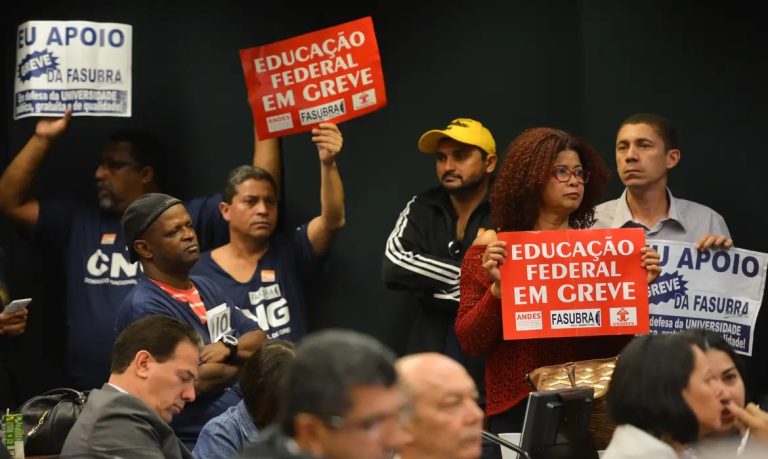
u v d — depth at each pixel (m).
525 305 6.48
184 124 9.74
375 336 9.60
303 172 9.62
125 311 7.22
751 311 7.68
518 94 9.48
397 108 9.64
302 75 8.46
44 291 9.64
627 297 6.53
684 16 9.08
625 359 4.63
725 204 9.02
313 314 9.64
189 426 7.17
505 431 6.68
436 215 8.69
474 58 9.55
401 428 3.38
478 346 6.68
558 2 9.41
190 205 9.23
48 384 9.62
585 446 5.39
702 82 9.05
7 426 6.08
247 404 5.65
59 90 8.50
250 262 8.82
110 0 9.76
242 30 9.76
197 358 5.82
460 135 8.59
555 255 6.52
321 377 3.27
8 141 9.73
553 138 6.67
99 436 5.49
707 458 4.52
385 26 9.66
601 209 8.39
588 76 9.19
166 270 7.30
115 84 8.54
